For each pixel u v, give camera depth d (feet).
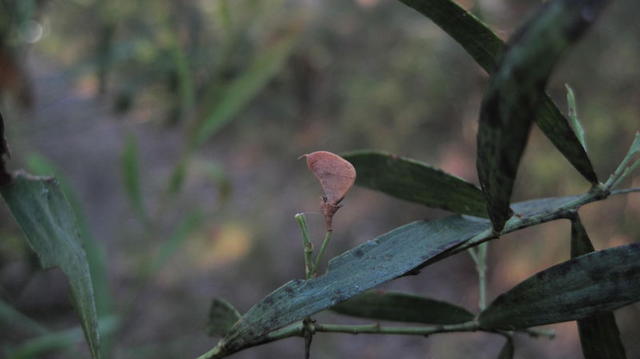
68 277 1.18
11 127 3.71
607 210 4.72
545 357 4.63
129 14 4.39
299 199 6.81
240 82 3.18
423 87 5.99
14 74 2.67
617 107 4.69
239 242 6.04
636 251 1.14
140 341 4.63
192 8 4.24
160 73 4.31
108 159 7.46
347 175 1.14
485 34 1.11
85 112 6.69
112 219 6.46
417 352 4.85
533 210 1.22
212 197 6.88
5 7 2.54
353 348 4.90
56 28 5.12
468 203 1.24
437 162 5.94
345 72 6.45
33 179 1.19
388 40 6.23
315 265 1.15
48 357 4.06
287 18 5.78
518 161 0.99
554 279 1.16
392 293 1.35
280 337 1.19
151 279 5.34
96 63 4.06
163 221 6.31
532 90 0.91
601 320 1.21
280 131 7.25
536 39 0.89
